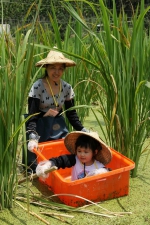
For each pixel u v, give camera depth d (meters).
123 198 2.38
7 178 2.11
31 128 2.58
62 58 2.55
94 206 2.27
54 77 2.58
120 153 2.58
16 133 1.97
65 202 2.26
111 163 2.62
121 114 2.55
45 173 2.20
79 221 2.10
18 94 2.01
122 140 2.61
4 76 2.00
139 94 2.57
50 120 2.75
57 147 2.79
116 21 2.50
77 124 2.81
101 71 2.48
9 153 2.05
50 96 2.67
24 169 2.72
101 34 2.69
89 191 2.26
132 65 2.46
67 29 3.35
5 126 1.98
